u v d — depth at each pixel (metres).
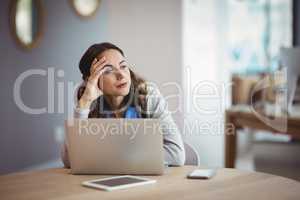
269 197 1.62
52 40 5.38
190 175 1.90
